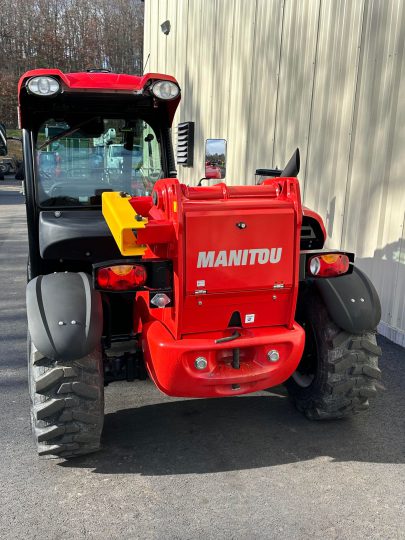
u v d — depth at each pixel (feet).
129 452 10.01
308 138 19.84
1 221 41.68
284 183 8.71
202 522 8.14
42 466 9.55
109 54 189.26
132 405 11.90
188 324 8.70
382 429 10.88
